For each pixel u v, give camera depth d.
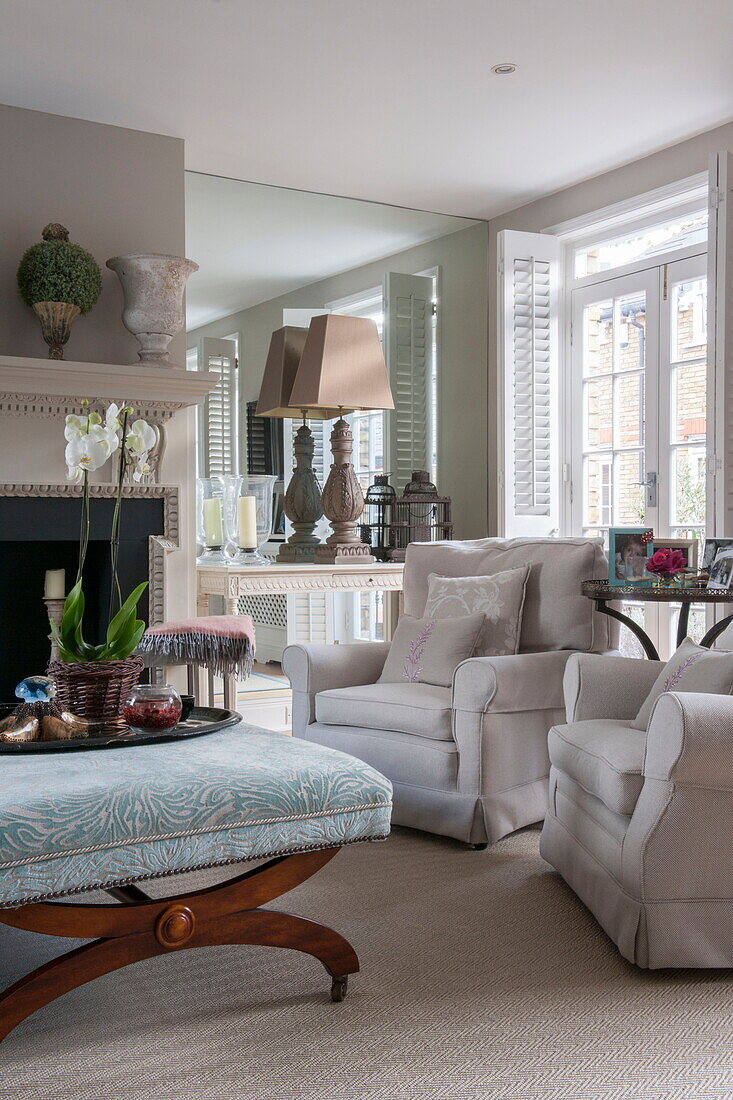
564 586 3.54
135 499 4.23
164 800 1.87
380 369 4.71
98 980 2.21
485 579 3.62
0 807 1.75
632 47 3.61
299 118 4.22
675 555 3.51
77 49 3.59
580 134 4.42
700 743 2.09
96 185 4.25
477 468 5.59
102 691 2.43
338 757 2.17
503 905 2.64
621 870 2.27
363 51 3.62
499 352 5.11
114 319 4.30
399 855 3.10
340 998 2.08
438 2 3.27
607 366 5.04
